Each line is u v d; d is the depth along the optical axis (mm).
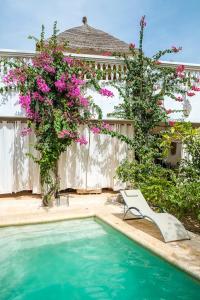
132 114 11516
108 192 12398
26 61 10602
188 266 5609
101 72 11133
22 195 11500
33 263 6434
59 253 6875
